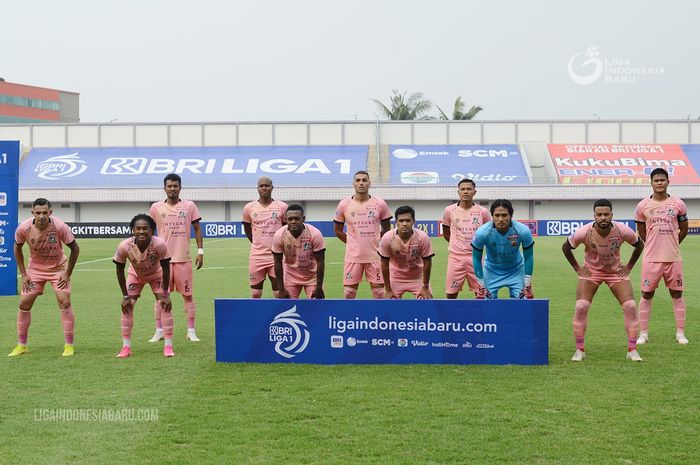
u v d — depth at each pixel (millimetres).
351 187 45625
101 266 22516
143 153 51688
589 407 6637
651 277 9781
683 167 49156
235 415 6500
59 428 6188
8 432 6098
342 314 8461
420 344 8422
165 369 8289
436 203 46406
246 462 5379
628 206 45938
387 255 9625
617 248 8500
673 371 8008
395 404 6773
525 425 6141
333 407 6695
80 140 53000
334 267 21297
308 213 46562
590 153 51094
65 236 9203
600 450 5543
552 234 35875
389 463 5328
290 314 8523
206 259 24656
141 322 11812
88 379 7832
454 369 8141
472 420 6281
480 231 8914
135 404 6859
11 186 15078
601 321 11531
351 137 53031
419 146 52469
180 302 14305
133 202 46844
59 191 46000
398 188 45781
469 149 52000
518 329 8336
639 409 6570
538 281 17266
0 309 13266
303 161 50344
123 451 5633
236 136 53000
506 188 45594
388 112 65938
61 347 9695
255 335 8578
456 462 5340
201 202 46719
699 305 13180
